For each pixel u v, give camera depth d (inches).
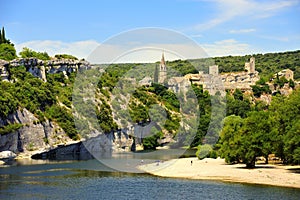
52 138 6879.9
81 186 3703.3
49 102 7632.9
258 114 4756.4
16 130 6304.1
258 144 4611.2
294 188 3619.6
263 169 4569.4
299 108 4387.3
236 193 3420.3
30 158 6181.1
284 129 4505.4
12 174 4409.5
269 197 3282.5
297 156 3961.6
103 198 3270.2
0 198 3260.3
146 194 3395.7
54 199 3233.3
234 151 4739.2
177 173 4266.7
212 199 3230.8
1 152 5925.2
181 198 3257.9
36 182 3907.5
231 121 5083.7
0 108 6186.0
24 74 7844.5
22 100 6978.4
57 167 4923.7
